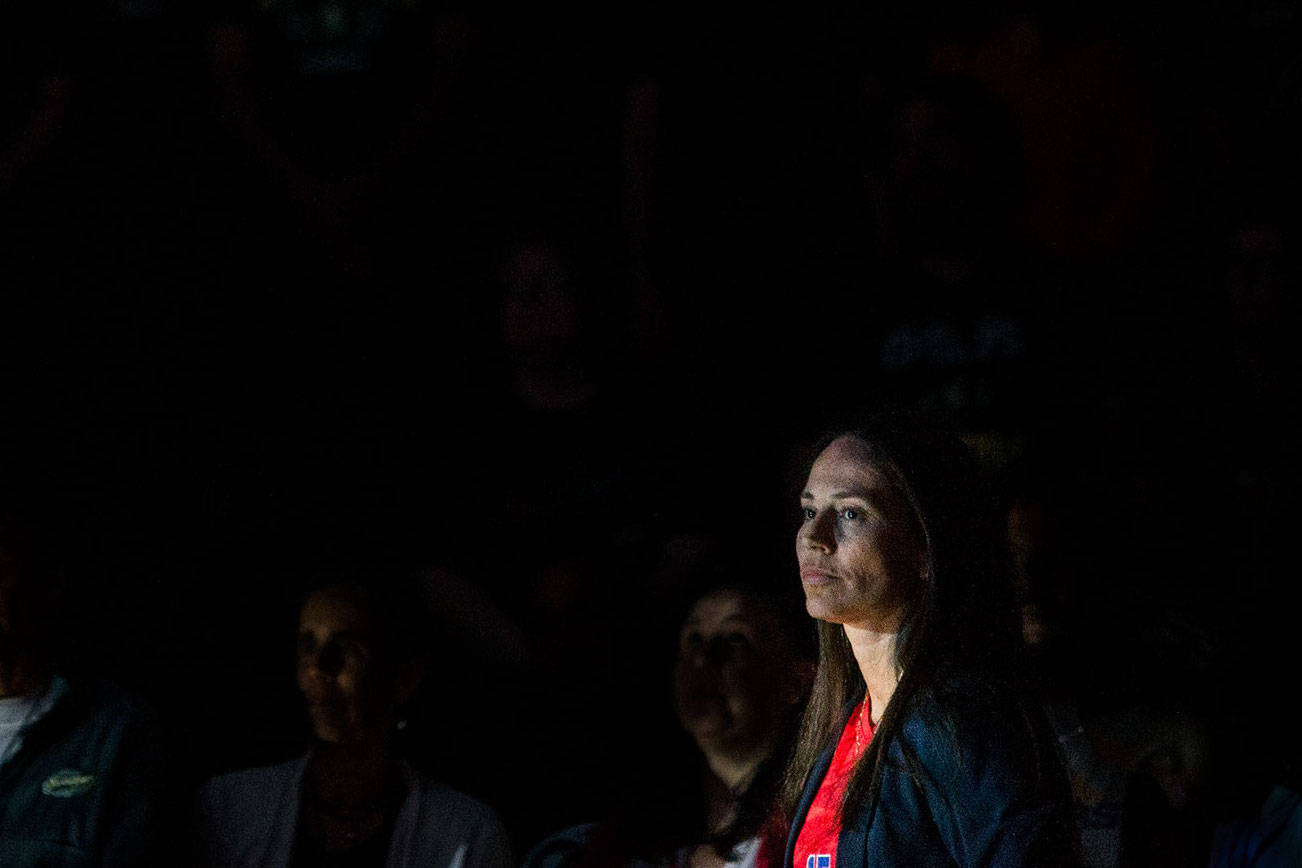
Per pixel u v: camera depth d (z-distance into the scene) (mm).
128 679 15016
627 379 16391
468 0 18031
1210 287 16484
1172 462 15445
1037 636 11250
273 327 17188
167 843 11148
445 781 13078
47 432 16547
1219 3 17891
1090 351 16188
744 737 10516
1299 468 15000
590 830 10953
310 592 11859
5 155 17406
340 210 17234
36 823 10914
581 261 17531
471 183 17812
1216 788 10445
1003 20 18188
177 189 17625
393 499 15945
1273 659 11023
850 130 18078
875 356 16641
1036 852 6695
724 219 17703
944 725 6980
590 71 18281
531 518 14992
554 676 13289
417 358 16859
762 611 10695
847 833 7168
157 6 18047
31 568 11508
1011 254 16453
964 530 7301
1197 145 17297
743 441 16062
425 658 12086
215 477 16344
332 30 17500
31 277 17203
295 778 11492
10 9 18047
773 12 18547
